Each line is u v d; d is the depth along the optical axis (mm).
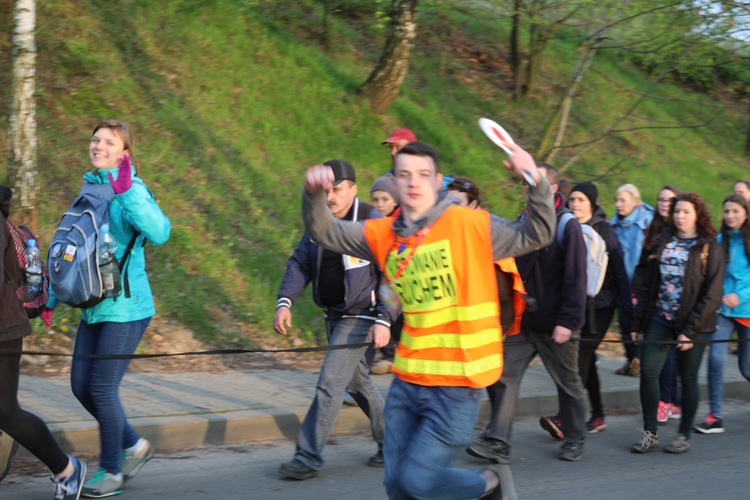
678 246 5832
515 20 12648
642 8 10820
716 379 6691
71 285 4188
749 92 16391
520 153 3072
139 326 4453
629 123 15227
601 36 11258
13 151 7945
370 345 4781
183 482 4855
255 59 12047
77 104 9953
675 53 11430
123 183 4105
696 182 14461
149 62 11102
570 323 5215
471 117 13367
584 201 6312
